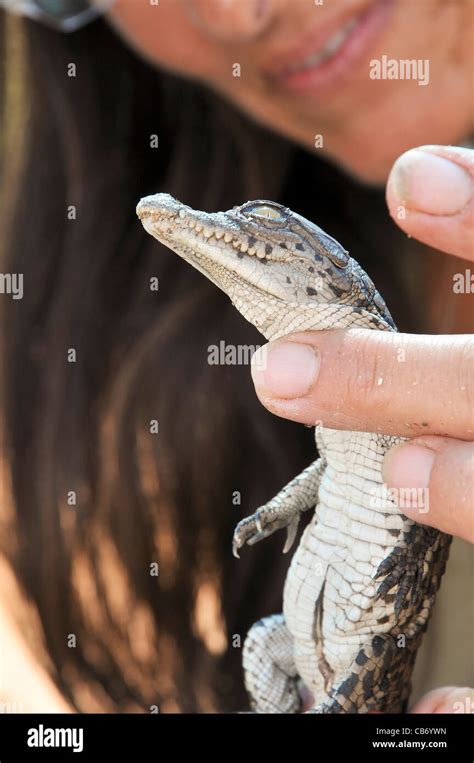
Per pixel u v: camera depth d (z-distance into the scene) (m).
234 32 0.44
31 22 0.49
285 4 0.44
